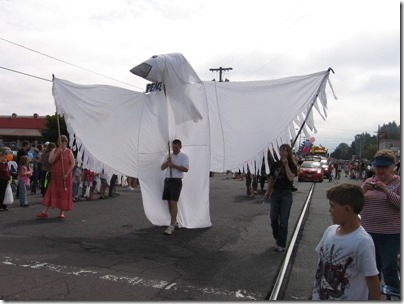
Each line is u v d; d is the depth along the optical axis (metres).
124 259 6.03
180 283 5.07
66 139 9.00
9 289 4.57
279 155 7.57
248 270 5.72
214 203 13.18
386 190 4.20
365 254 2.80
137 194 15.05
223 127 8.16
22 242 6.72
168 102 8.30
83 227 8.20
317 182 30.41
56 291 4.59
